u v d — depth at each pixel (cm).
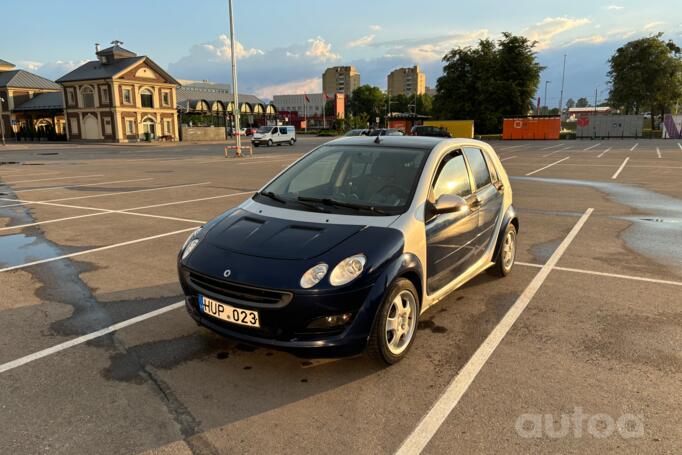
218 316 324
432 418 282
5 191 1251
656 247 674
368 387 315
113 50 5522
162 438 264
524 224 834
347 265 310
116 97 5384
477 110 6359
